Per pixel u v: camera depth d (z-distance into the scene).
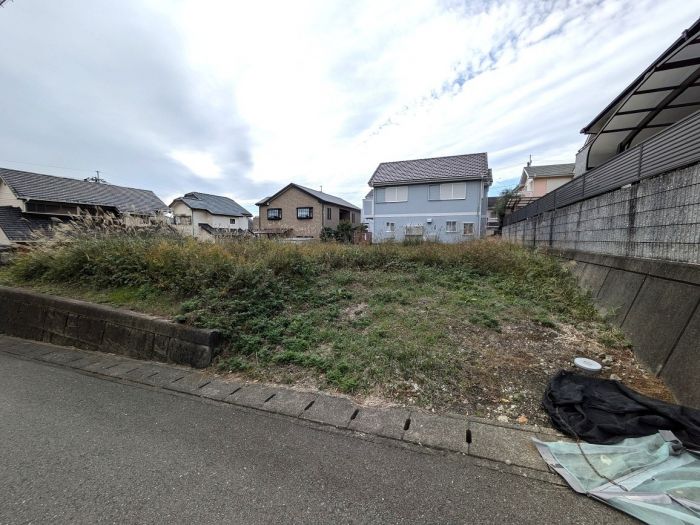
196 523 1.32
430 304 4.18
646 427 1.75
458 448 1.79
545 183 21.30
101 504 1.43
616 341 3.07
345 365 2.73
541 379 2.48
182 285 3.97
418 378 2.52
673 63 4.46
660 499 1.34
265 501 1.43
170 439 1.92
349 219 30.59
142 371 2.98
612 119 5.93
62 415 2.21
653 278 3.08
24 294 4.28
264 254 5.14
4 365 3.19
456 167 17.19
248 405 2.32
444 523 1.31
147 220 6.48
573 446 1.73
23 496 1.48
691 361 2.18
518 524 1.30
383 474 1.60
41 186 16.23
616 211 3.98
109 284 4.48
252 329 3.38
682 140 2.80
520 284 4.93
